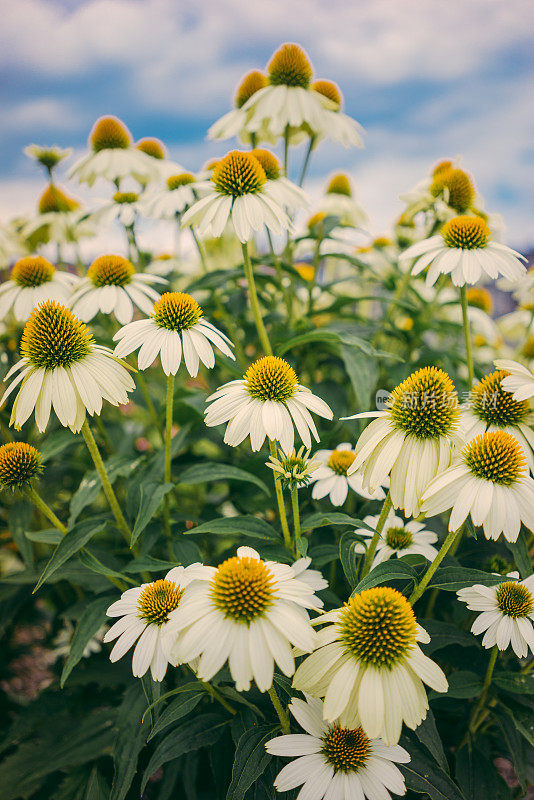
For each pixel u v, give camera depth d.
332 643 0.30
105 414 0.70
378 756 0.32
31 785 0.51
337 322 0.68
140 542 0.47
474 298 0.81
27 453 0.40
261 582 0.30
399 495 0.34
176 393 0.55
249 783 0.33
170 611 0.34
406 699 0.29
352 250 0.83
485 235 0.45
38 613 0.72
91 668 0.54
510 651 0.45
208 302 0.62
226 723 0.39
